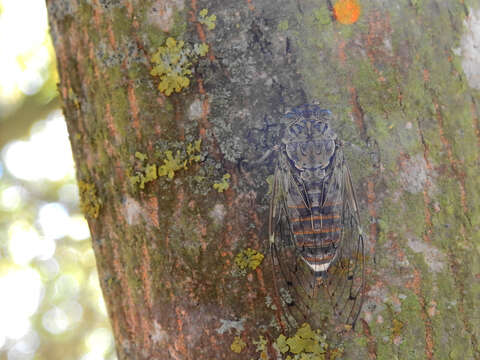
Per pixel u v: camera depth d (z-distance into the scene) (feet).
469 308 0.51
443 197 0.51
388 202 0.51
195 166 0.51
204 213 0.51
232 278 0.51
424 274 0.51
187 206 0.51
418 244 0.51
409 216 0.51
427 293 0.51
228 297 0.51
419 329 0.50
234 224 0.51
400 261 0.51
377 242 0.51
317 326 0.51
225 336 0.51
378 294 0.51
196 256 0.51
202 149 0.51
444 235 0.51
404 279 0.51
